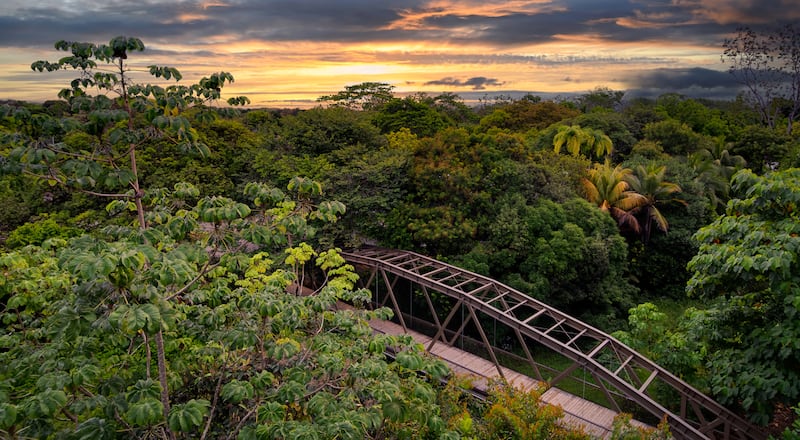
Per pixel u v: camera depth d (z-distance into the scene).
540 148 35.72
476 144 23.91
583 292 21.41
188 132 6.15
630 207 25.55
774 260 8.55
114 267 4.38
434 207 21.53
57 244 8.57
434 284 17.73
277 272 9.28
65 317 5.20
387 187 22.03
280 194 6.67
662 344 14.85
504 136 24.88
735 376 10.52
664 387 15.24
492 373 16.52
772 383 9.49
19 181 18.59
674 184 25.83
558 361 20.02
